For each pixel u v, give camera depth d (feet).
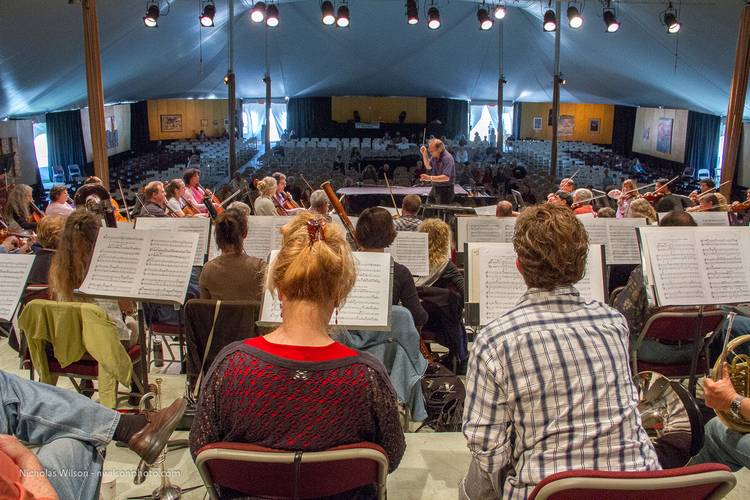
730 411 7.40
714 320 10.77
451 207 26.68
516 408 5.66
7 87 40.93
